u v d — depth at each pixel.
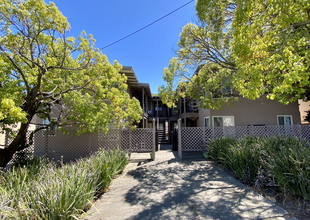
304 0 3.63
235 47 4.28
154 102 20.67
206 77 9.73
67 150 8.20
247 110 11.13
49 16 4.65
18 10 4.35
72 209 2.67
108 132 8.31
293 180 3.27
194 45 8.29
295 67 4.02
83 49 5.84
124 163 6.09
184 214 3.03
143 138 8.36
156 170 6.17
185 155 8.44
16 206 2.37
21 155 6.36
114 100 6.32
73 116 6.47
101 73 6.20
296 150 3.89
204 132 8.51
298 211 2.91
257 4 4.16
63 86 5.38
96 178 3.85
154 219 2.90
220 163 6.68
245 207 3.15
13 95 4.46
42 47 5.18
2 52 4.43
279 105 11.14
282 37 4.98
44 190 2.66
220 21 7.09
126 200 3.75
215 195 3.77
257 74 3.99
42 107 6.70
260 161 4.16
